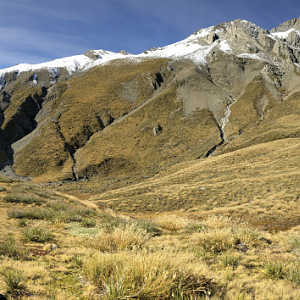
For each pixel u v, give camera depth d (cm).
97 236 678
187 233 1008
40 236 676
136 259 379
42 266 433
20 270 371
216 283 418
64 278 393
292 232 1155
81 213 1327
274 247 777
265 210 2048
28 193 1777
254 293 393
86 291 339
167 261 402
